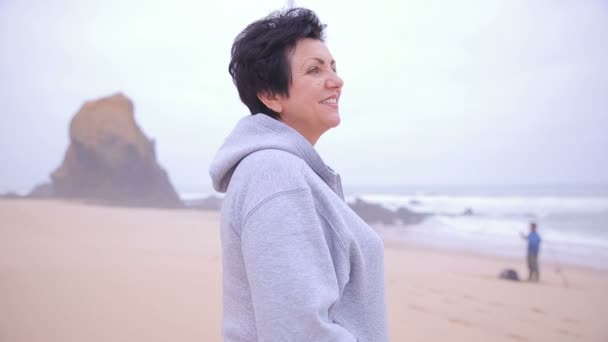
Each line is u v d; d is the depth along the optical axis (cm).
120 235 1449
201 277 770
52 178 4066
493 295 807
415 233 2219
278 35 124
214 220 2292
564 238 1980
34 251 970
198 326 504
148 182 4153
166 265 880
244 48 128
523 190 6962
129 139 4141
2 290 624
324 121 127
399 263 1238
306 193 102
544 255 1500
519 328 593
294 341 92
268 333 93
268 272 95
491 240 1928
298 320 92
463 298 761
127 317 529
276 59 125
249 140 119
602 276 1119
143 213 2608
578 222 2559
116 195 3909
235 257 111
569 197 4566
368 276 113
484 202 4178
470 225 2542
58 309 548
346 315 109
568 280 1052
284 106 128
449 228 2427
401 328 560
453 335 540
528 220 2717
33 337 451
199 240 1436
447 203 4241
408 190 8781
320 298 93
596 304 771
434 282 910
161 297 623
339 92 131
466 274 1073
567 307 742
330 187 123
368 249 114
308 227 99
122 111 4319
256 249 97
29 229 1395
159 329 490
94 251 1026
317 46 127
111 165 4025
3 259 850
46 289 639
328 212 107
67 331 473
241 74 130
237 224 107
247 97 133
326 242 105
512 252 1567
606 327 617
